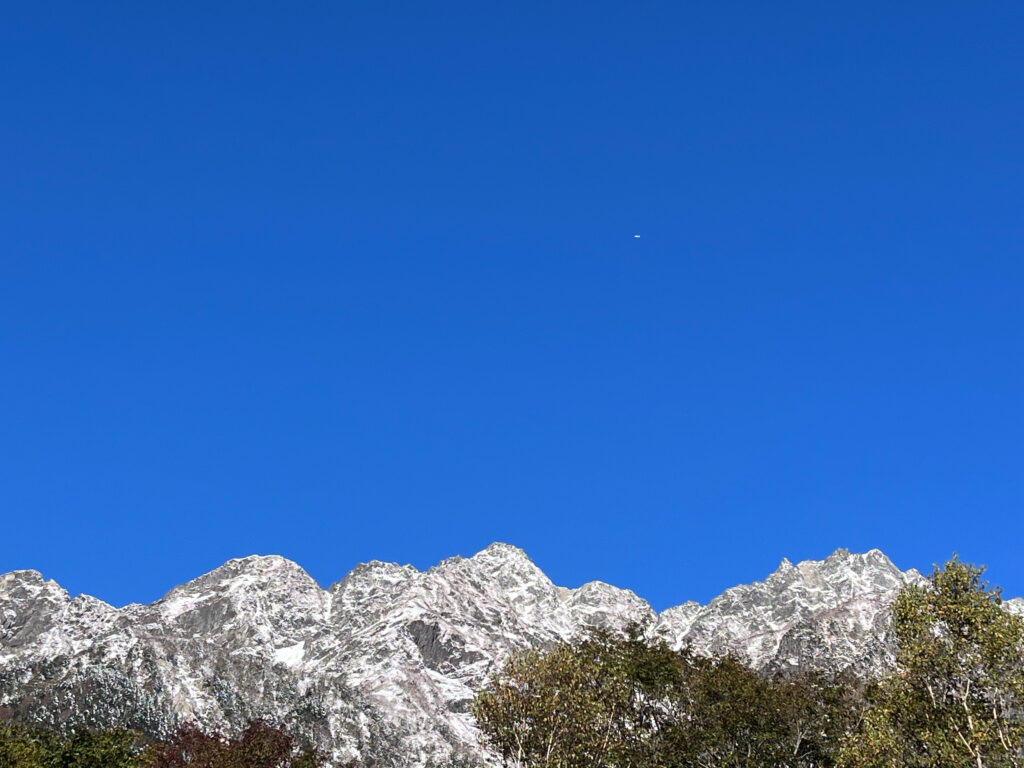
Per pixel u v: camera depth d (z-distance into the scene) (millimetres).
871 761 73875
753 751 94688
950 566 74750
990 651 70000
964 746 68438
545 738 85188
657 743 94000
